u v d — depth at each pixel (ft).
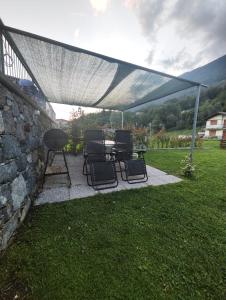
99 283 4.19
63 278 4.27
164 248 5.40
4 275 4.27
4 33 6.87
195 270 4.66
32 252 5.01
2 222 5.04
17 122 6.86
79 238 5.70
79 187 10.32
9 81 5.65
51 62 10.19
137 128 32.30
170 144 30.73
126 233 6.07
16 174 6.34
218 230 6.43
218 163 18.11
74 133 24.03
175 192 9.93
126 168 11.78
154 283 4.25
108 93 17.35
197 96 12.91
